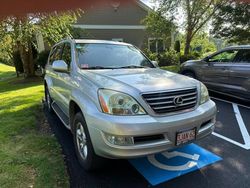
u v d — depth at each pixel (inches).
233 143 148.9
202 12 589.0
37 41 577.3
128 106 95.6
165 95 101.5
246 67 227.9
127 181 108.0
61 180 105.2
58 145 141.3
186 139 103.9
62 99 151.1
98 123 96.0
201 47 935.7
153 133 94.8
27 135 158.1
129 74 123.5
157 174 113.8
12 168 113.8
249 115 206.4
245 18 548.7
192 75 296.5
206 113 112.6
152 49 748.6
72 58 142.4
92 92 104.9
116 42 168.2
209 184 106.5
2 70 943.7
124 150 92.4
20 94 308.8
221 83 256.1
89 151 106.3
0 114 208.1
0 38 384.5
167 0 581.0
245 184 106.5
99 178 109.8
